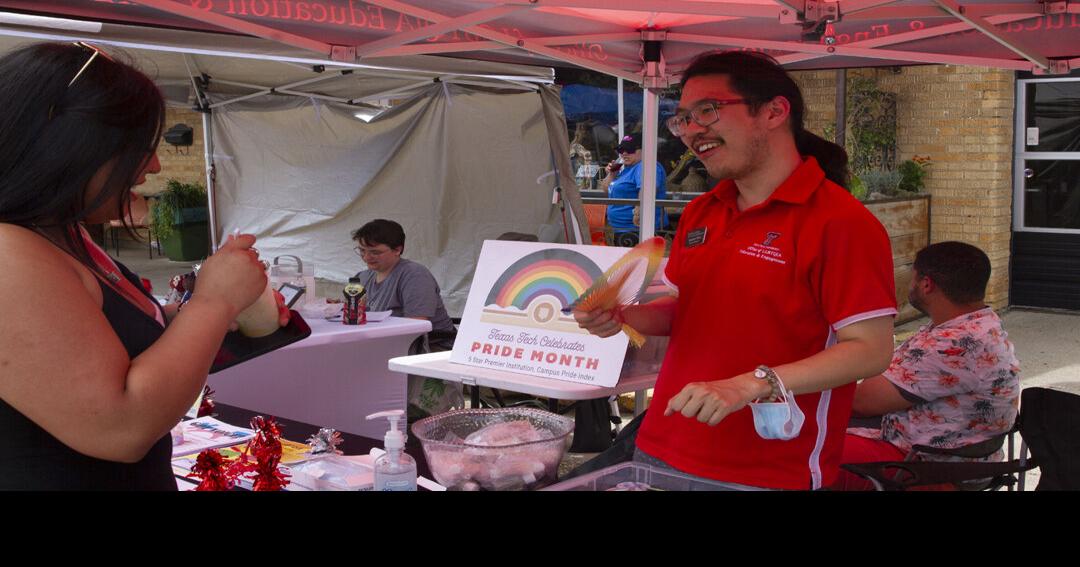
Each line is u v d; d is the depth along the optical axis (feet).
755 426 6.05
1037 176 30.48
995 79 29.12
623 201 27.55
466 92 21.75
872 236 6.43
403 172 23.24
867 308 6.30
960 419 10.50
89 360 3.97
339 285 24.77
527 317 9.12
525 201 21.33
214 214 27.02
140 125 4.28
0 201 4.05
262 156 25.86
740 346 6.77
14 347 3.87
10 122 4.03
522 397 18.70
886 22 12.41
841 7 9.77
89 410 3.94
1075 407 9.47
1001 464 9.03
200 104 25.85
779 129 6.78
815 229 6.48
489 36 12.06
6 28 11.28
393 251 16.65
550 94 20.35
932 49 12.84
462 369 9.09
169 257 44.73
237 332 5.61
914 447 10.37
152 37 12.41
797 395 6.36
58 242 4.31
